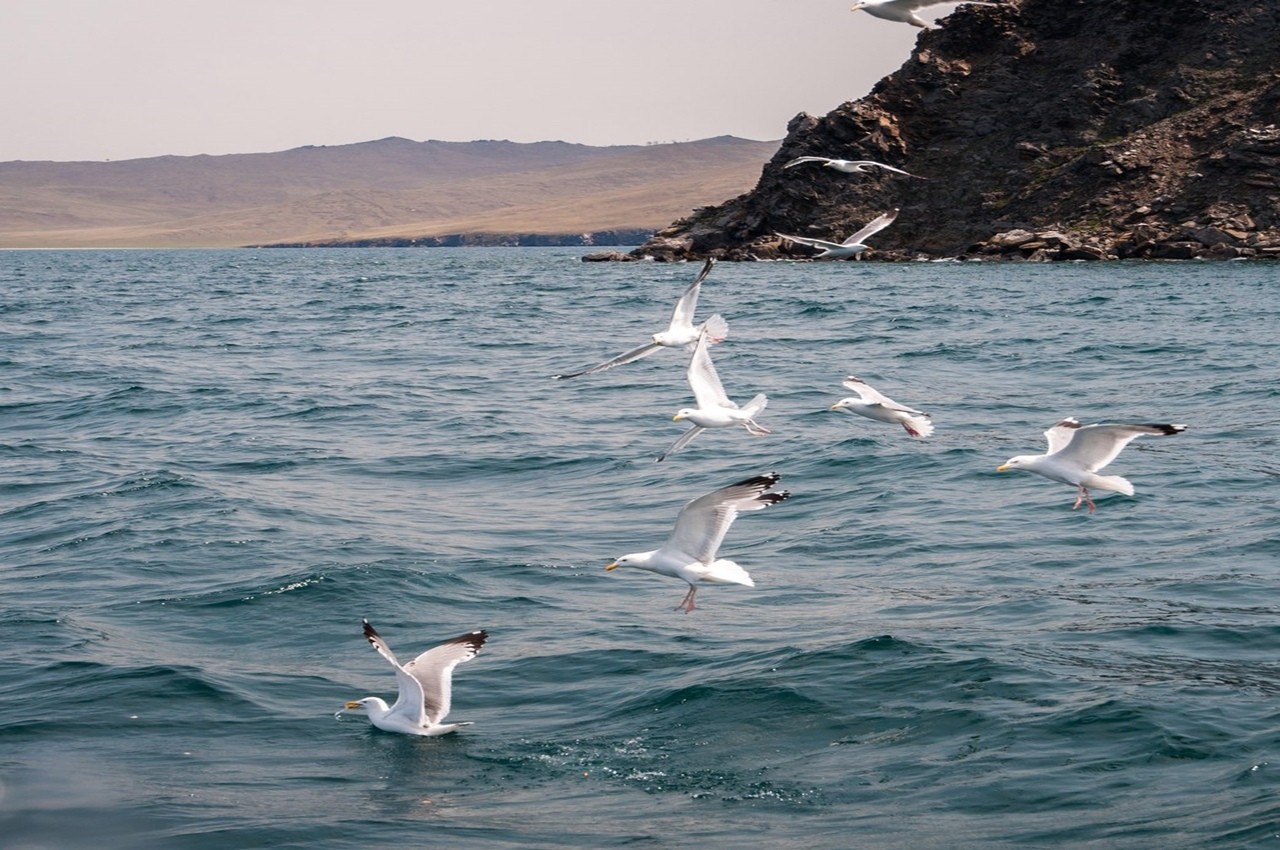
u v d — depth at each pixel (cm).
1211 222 11825
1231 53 13512
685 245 14712
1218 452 3003
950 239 13150
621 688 1694
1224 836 1224
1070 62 13962
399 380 4750
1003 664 1680
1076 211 12712
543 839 1298
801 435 3359
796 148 14025
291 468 3141
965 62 14275
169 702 1658
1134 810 1293
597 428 3597
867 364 4800
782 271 11656
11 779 1438
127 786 1424
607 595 2091
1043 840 1247
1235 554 2173
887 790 1377
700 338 1759
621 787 1420
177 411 4059
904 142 13975
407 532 2497
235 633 1933
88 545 2411
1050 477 1456
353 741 1552
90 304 9612
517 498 2808
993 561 2203
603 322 7000
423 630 1945
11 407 4194
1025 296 7950
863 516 2542
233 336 6656
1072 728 1488
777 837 1287
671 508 2655
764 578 2159
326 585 2117
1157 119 13288
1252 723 1476
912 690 1623
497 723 1602
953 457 3014
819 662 1725
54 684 1712
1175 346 5094
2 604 2066
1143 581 2052
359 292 10762
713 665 1742
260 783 1436
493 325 6962
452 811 1366
